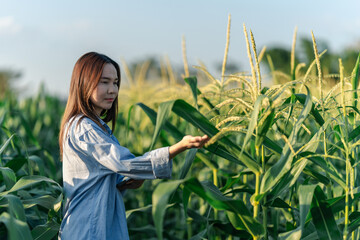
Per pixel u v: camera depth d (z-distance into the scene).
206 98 3.04
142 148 5.28
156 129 2.08
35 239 2.48
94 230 2.25
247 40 2.24
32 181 2.48
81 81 2.42
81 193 2.32
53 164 4.24
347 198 2.20
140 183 2.60
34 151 4.75
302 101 2.33
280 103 2.46
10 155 4.11
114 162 2.19
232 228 2.84
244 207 2.19
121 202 2.46
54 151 5.91
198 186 2.00
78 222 2.28
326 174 2.69
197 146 2.11
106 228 2.28
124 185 2.58
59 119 8.06
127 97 6.17
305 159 2.32
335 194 2.61
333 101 2.49
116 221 2.37
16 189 2.45
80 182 2.35
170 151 2.12
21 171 3.76
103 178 2.34
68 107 2.49
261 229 2.29
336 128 2.54
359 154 2.56
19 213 2.20
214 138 2.02
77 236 2.26
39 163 3.17
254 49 2.22
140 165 2.15
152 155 2.13
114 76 2.47
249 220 2.25
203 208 3.92
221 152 2.43
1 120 4.08
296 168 2.33
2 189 2.76
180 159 4.79
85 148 2.26
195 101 2.66
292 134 2.22
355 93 2.63
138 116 5.53
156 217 1.74
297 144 2.30
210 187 2.59
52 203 2.60
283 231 3.53
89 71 2.41
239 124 2.38
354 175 2.43
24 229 2.07
